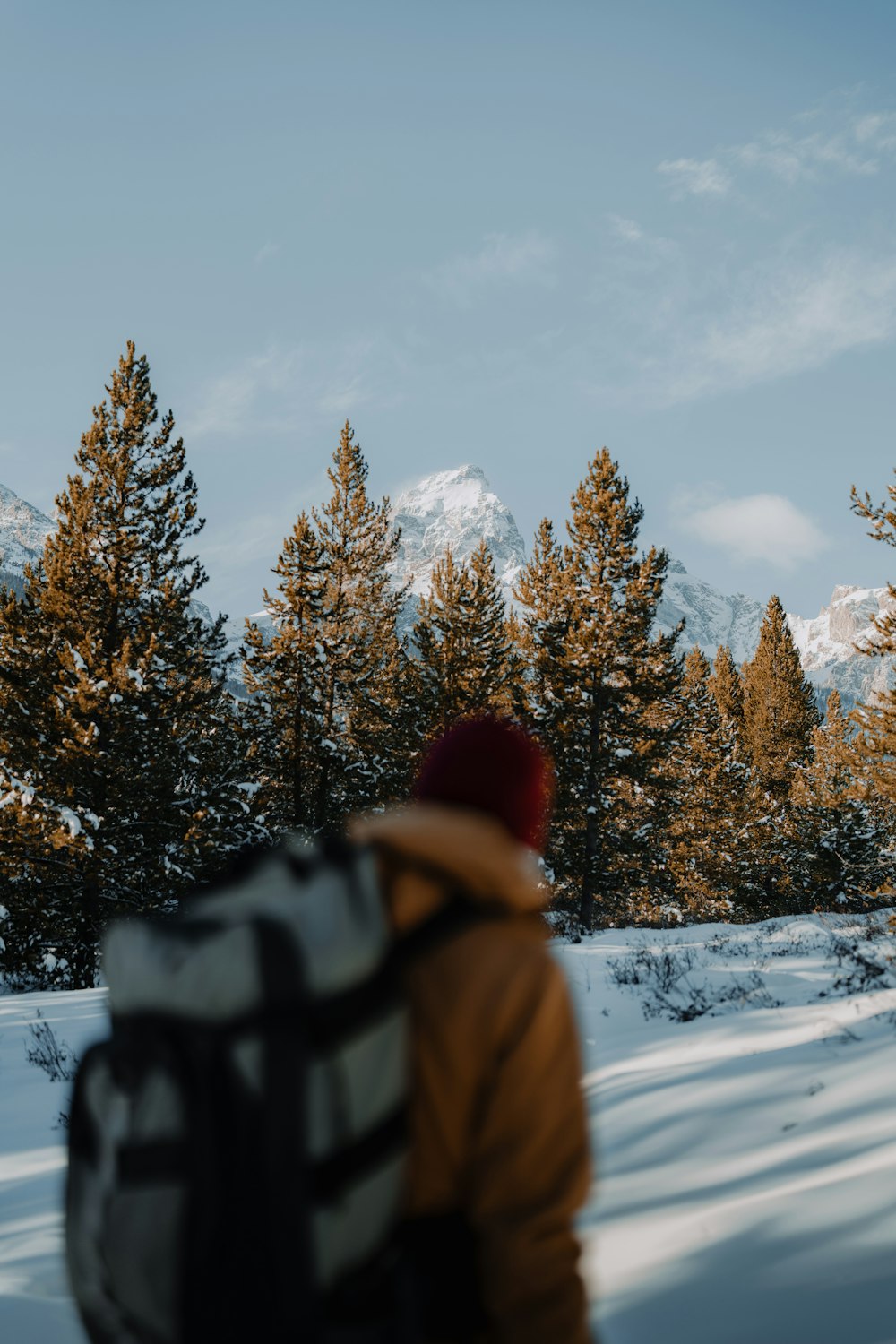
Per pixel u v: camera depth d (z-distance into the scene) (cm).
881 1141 307
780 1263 230
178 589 2475
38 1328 297
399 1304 102
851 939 1148
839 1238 233
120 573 2412
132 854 2138
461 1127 109
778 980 866
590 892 3002
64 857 2095
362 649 3328
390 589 3766
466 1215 110
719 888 4812
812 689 6544
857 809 4156
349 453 3650
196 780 2394
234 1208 95
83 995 1469
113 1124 104
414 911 112
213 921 113
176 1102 99
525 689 3259
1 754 2153
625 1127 423
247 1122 97
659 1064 594
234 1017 101
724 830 4891
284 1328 93
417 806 131
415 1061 108
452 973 110
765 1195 283
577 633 3061
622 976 1018
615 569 3095
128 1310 100
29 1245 400
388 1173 102
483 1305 108
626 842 3058
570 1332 106
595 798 2997
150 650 2225
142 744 2152
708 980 923
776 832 4812
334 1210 98
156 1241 97
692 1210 294
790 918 1864
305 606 3231
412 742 3244
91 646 2209
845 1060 432
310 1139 98
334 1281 98
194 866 2133
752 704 6962
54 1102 802
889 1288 204
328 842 124
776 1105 395
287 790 3225
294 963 101
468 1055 108
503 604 3572
